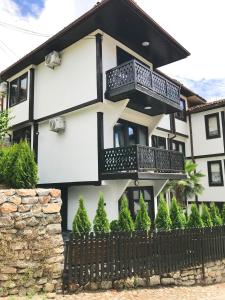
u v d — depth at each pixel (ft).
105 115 34.96
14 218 17.97
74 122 37.04
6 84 47.60
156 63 43.93
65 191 39.01
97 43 34.17
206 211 31.65
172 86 39.73
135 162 30.91
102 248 20.47
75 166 36.06
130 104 37.11
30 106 41.75
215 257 26.35
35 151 41.55
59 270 18.84
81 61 36.01
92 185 35.63
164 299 20.15
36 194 19.06
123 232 21.48
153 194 41.50
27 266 17.87
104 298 18.81
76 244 19.65
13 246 17.67
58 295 18.33
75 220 23.31
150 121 43.19
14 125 43.83
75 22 32.71
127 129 39.27
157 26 33.86
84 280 19.53
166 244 23.39
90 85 34.50
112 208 33.68
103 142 34.09
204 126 59.62
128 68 32.40
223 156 56.59
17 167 23.53
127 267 21.26
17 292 17.39
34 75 42.96
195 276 24.62
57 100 38.70
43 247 18.49
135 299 19.47
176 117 58.39
